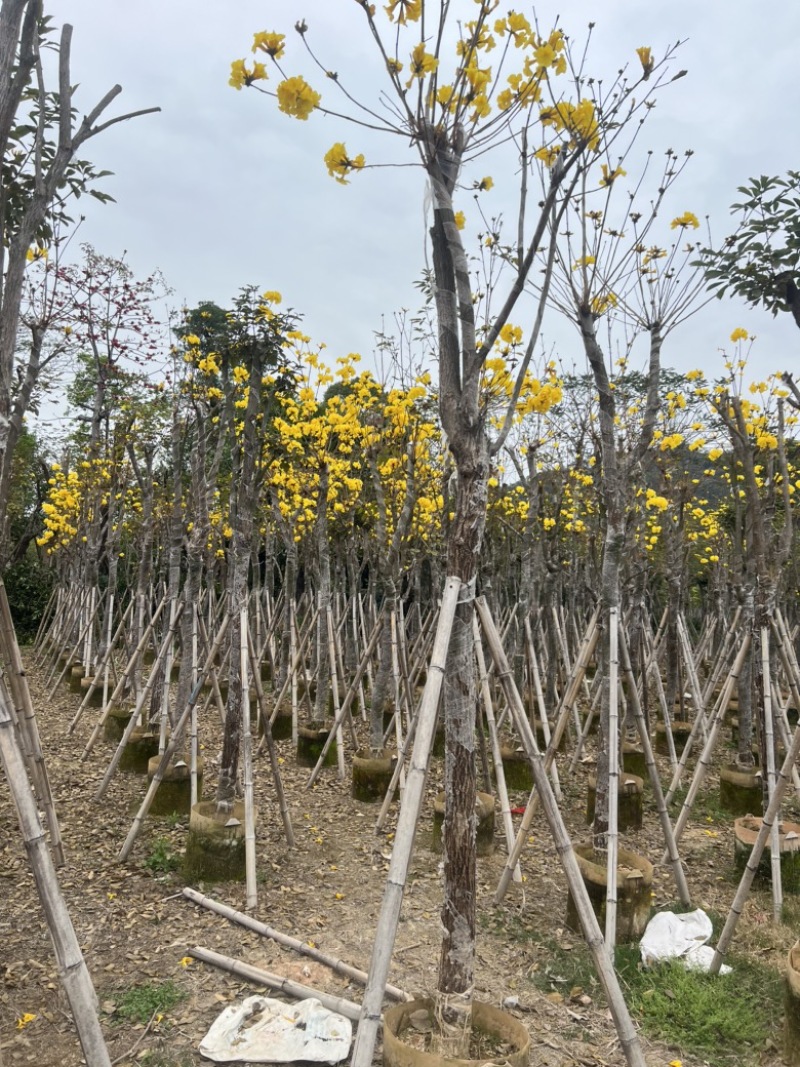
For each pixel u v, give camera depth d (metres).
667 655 10.91
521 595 9.48
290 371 7.46
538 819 7.13
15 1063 3.41
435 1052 3.07
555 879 5.74
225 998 3.94
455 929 3.18
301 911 5.02
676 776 7.31
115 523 12.59
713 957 4.35
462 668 3.30
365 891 5.39
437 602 9.56
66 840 6.02
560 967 4.40
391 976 4.21
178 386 7.93
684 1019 3.88
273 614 11.31
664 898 5.48
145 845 5.97
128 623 13.20
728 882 5.80
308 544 11.46
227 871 5.30
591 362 5.56
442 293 3.40
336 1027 3.60
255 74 3.12
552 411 10.09
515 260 4.32
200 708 10.94
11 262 3.41
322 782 8.09
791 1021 3.57
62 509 14.03
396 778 6.61
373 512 10.45
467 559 3.31
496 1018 3.30
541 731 9.22
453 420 3.35
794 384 5.72
